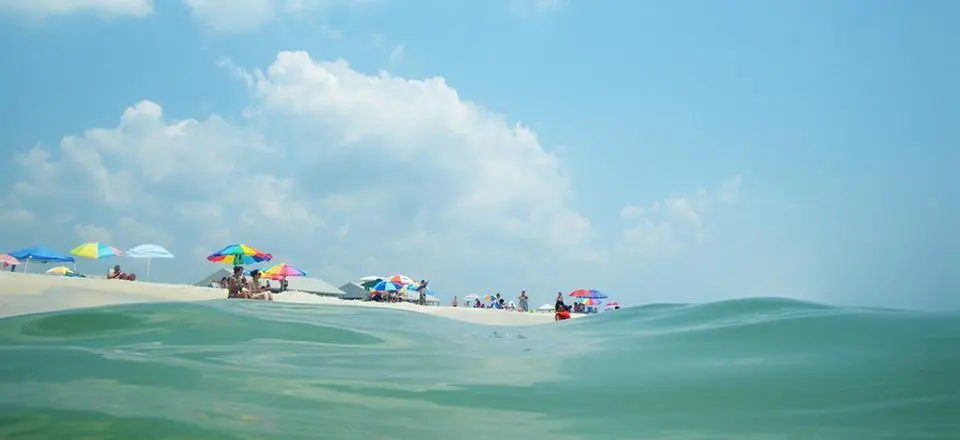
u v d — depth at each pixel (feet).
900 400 9.79
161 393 9.33
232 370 11.35
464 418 8.83
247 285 46.44
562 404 9.79
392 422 8.46
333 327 18.11
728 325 18.01
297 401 9.34
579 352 15.10
